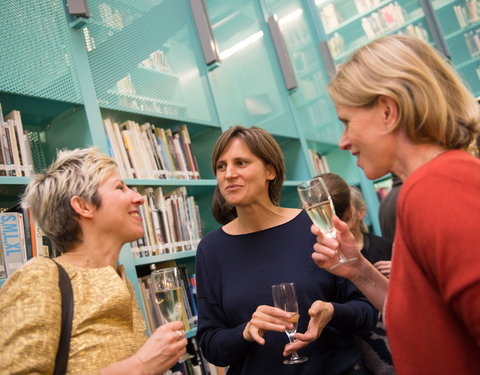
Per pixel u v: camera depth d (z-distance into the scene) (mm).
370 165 771
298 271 1307
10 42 1644
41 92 1684
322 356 1249
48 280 907
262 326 1087
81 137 1825
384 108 732
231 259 1388
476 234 560
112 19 2143
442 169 629
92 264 1072
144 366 883
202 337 1364
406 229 644
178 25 2592
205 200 2596
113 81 2033
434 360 630
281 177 1476
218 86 2770
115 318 982
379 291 1027
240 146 1369
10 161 1549
